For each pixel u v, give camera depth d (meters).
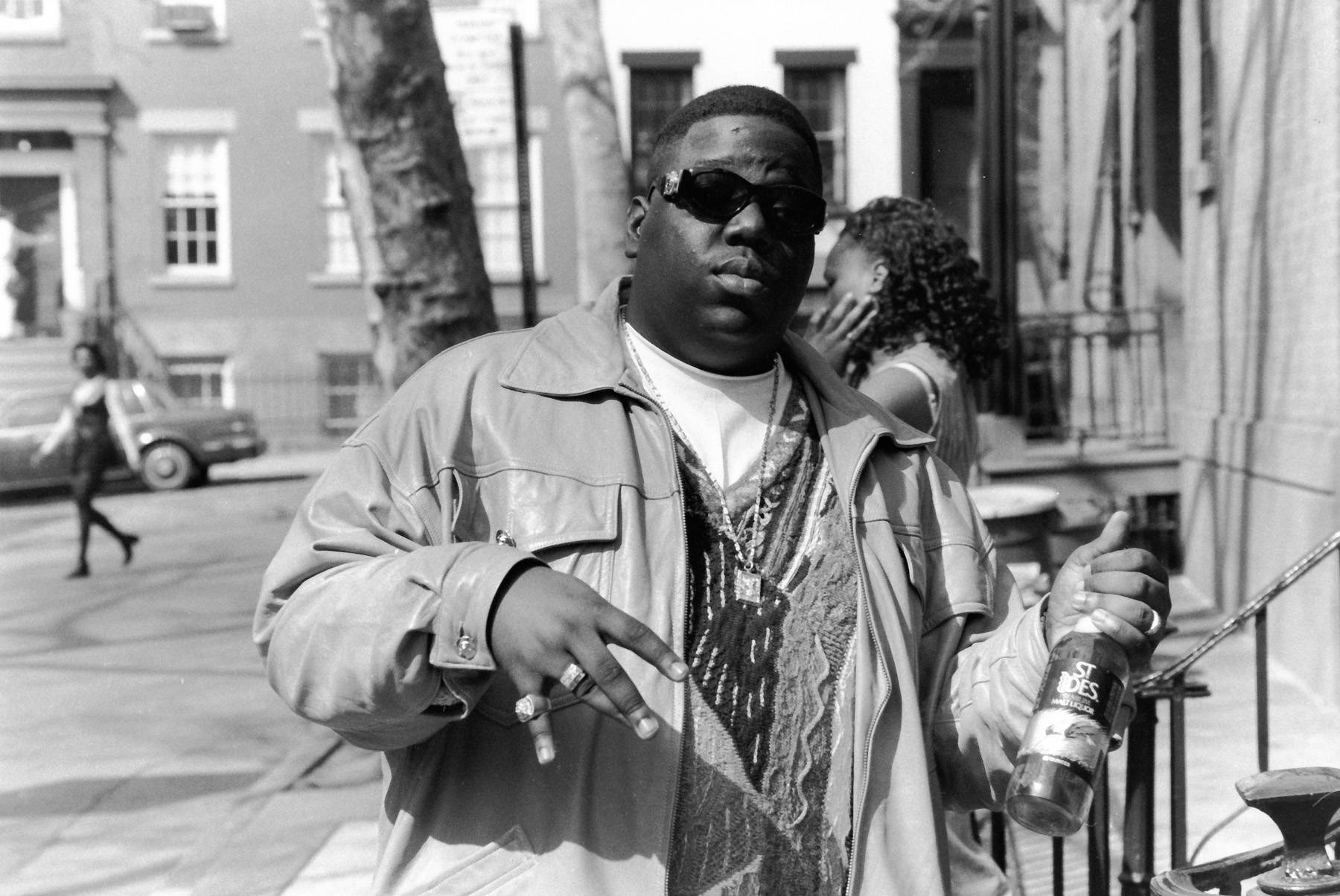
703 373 1.86
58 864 4.99
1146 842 2.96
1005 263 9.74
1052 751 1.58
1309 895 1.69
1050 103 13.26
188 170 24.14
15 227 24.02
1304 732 5.87
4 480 18.33
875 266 3.24
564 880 1.59
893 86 21.69
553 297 23.42
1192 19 9.19
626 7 21.72
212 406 21.08
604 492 1.71
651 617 1.67
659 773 1.63
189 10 23.83
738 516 1.79
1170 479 9.49
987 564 1.94
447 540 1.67
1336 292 6.44
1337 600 6.22
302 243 24.11
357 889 4.62
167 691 7.91
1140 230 10.66
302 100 23.95
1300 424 6.98
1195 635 7.83
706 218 1.79
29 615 10.68
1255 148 7.77
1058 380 12.50
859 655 1.73
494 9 10.10
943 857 1.72
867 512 1.83
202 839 5.21
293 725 7.09
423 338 6.32
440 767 1.70
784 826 1.66
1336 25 6.38
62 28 23.73
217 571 12.85
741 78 21.77
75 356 12.84
